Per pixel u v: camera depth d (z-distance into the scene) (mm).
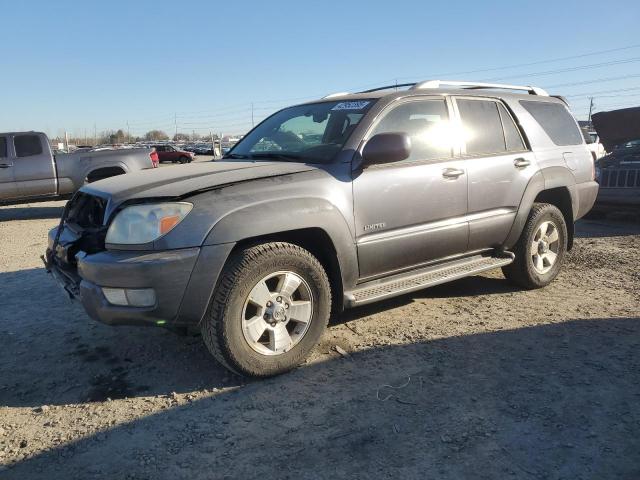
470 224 4520
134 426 2988
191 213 3156
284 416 3049
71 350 4059
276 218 3350
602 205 9570
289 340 3535
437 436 2809
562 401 3123
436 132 4395
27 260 7266
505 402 3127
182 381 3521
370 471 2543
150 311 3092
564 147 5473
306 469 2572
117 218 3230
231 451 2734
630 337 4031
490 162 4660
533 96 5465
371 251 3881
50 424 3027
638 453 2631
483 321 4449
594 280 5668
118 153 11812
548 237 5336
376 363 3691
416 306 4875
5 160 10781
